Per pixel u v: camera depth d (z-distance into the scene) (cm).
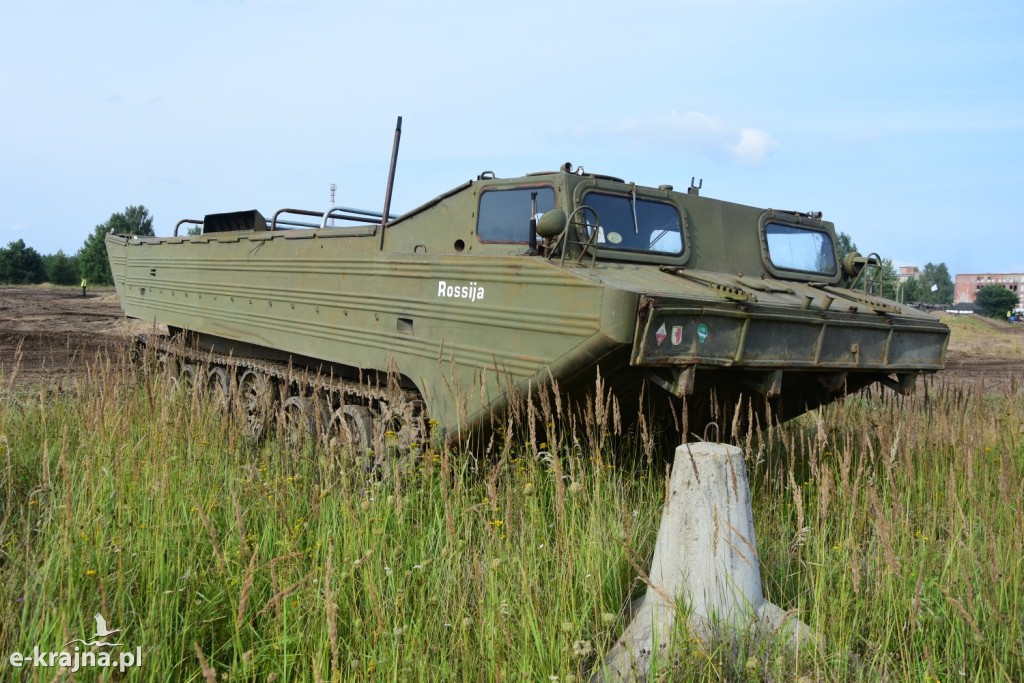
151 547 462
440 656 405
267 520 512
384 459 648
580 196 642
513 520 509
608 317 521
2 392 802
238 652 392
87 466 505
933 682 401
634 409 666
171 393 830
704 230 739
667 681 382
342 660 400
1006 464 615
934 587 479
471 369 622
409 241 730
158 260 1192
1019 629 442
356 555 461
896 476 641
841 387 743
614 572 483
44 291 3491
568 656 396
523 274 582
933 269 13825
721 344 565
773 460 769
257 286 925
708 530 449
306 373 832
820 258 854
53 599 416
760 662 397
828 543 571
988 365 2284
